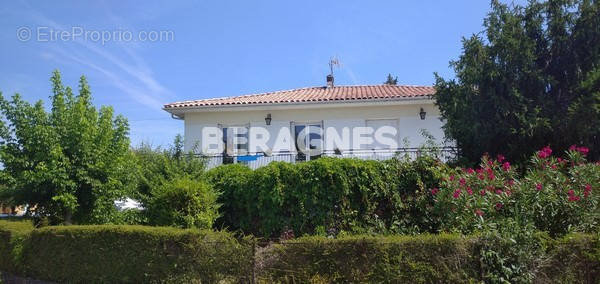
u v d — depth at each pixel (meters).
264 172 8.55
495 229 5.61
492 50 9.14
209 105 14.48
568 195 6.12
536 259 5.27
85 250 6.94
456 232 6.09
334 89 17.59
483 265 5.26
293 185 8.38
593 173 6.55
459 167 8.58
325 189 8.27
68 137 9.07
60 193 8.70
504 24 9.22
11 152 9.02
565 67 8.99
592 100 7.91
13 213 12.40
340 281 5.64
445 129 10.30
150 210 8.63
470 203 6.54
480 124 8.87
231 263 6.08
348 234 7.84
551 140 8.76
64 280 7.09
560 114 8.44
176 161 9.91
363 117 14.33
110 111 9.65
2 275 7.97
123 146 9.62
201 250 6.22
